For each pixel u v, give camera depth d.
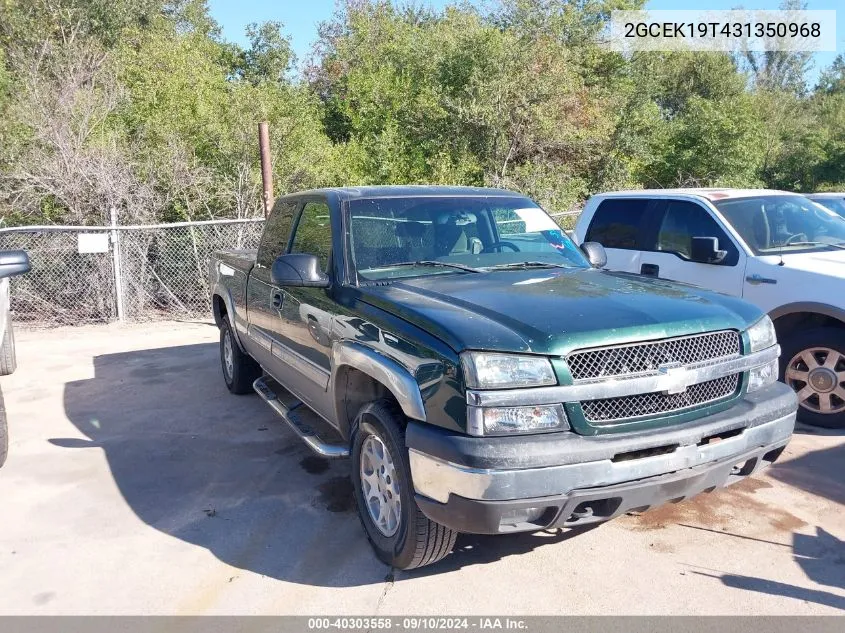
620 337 3.19
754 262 5.90
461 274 4.26
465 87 17.80
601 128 19.98
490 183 17.25
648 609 3.31
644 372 3.19
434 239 4.57
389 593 3.51
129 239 11.43
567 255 4.83
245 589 3.59
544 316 3.31
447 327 3.26
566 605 3.36
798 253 6.01
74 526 4.31
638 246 6.89
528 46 18.81
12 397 7.19
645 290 3.87
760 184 27.73
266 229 5.89
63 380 7.80
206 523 4.32
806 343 5.55
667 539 3.97
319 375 4.36
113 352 9.14
